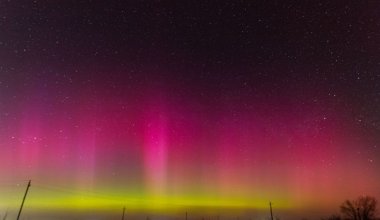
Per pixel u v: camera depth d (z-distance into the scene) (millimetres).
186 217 61906
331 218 55406
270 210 45719
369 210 53312
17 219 36312
